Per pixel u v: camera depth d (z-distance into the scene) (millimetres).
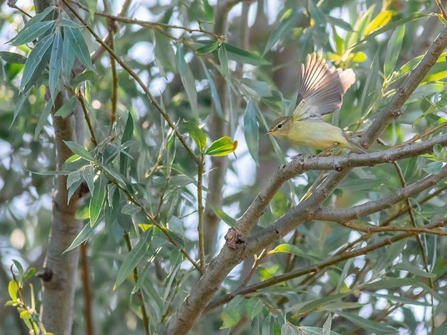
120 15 10844
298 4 11938
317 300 8828
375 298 10750
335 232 11273
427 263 9633
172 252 9078
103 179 8156
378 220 10102
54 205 10062
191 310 8242
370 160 7176
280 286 9484
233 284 11602
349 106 11477
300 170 7379
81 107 9766
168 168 8984
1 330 12781
